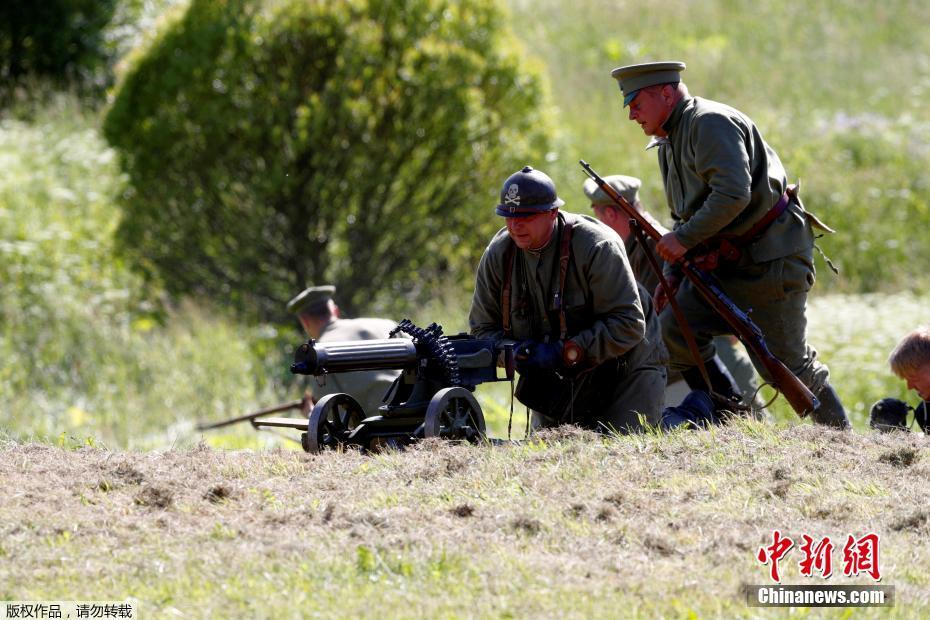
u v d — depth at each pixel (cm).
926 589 1414
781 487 1731
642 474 1802
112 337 4744
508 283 2161
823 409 2481
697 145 2192
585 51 8450
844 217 6456
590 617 1312
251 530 1594
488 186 4878
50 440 2314
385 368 2028
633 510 1648
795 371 2430
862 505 1684
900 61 8606
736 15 9306
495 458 1888
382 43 4684
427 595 1372
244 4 4747
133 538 1568
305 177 4722
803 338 2420
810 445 1969
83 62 7112
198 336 4728
